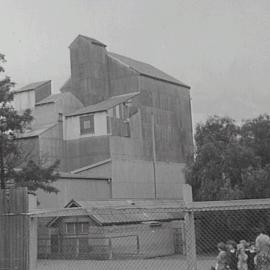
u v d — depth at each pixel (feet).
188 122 218.59
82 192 159.84
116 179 174.40
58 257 68.80
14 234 35.01
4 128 106.52
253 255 37.83
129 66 200.13
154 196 189.06
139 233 115.65
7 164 107.96
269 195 129.08
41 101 193.16
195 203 29.27
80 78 204.44
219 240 89.15
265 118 154.92
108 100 197.77
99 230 107.45
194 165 146.20
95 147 178.50
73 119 184.75
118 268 83.71
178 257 104.78
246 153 139.64
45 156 160.35
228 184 135.23
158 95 204.33
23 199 34.94
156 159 195.00
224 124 154.92
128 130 185.06
